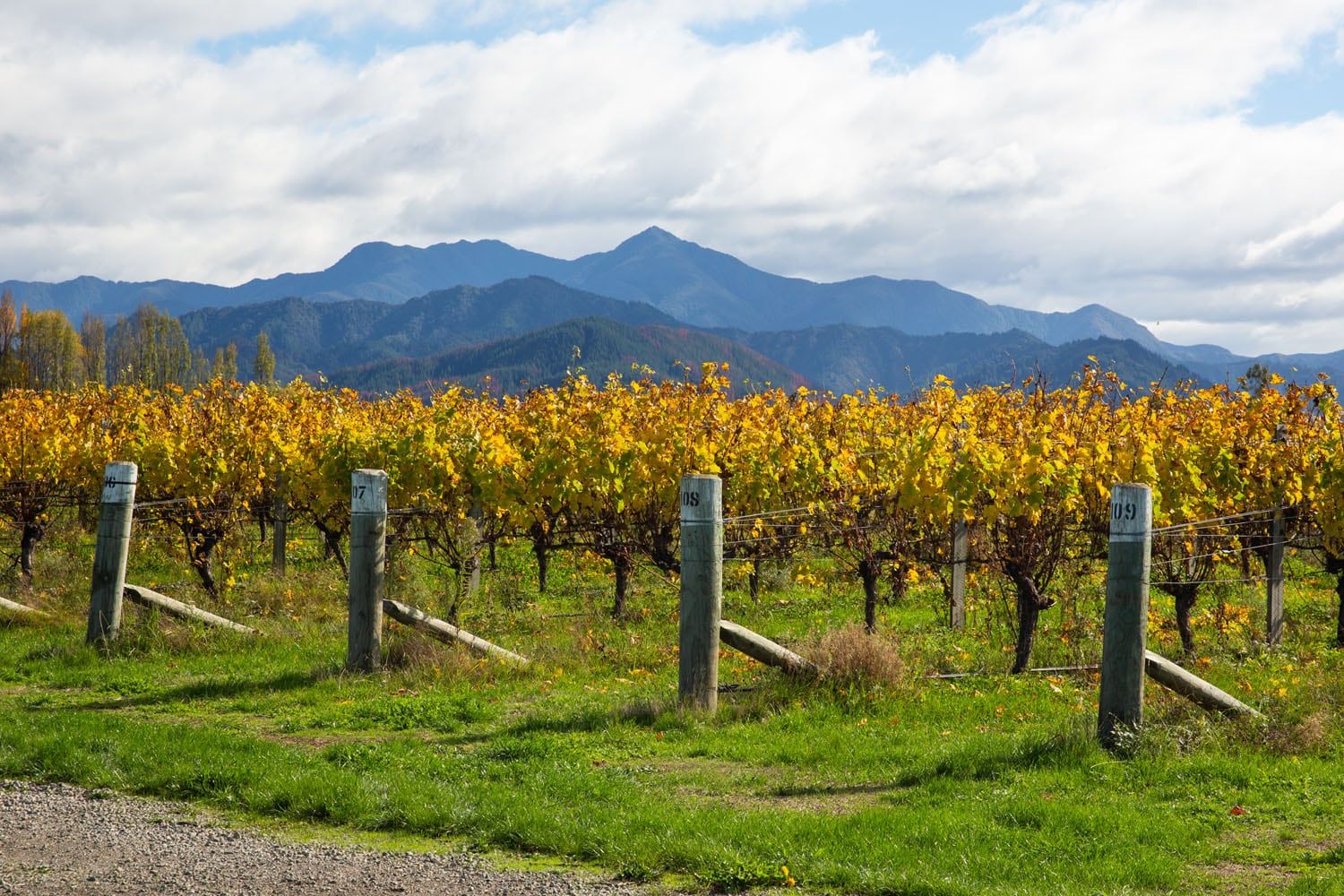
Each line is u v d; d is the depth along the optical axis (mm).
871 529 13953
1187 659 12023
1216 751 7930
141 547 18188
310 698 10086
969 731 9000
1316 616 14938
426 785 7008
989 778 7488
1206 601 15039
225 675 11156
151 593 12898
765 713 9352
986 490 11906
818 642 10742
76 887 5359
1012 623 13070
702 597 9297
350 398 22375
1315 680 10617
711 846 5852
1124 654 8000
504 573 17250
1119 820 6418
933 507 12141
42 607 14633
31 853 5867
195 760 7539
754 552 15430
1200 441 13484
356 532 11180
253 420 17609
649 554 15156
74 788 7148
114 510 12398
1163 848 6055
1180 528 12328
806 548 15344
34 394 22781
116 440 17688
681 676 9352
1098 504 12422
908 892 5340
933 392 15250
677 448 14531
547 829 6172
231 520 16312
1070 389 15047
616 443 14312
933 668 11289
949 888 5305
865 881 5430
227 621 12914
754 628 14203
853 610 15727
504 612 14445
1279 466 13086
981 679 10953
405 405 21703
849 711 9609
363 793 6762
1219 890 5457
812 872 5551
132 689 10586
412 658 11195
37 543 19359
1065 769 7621
